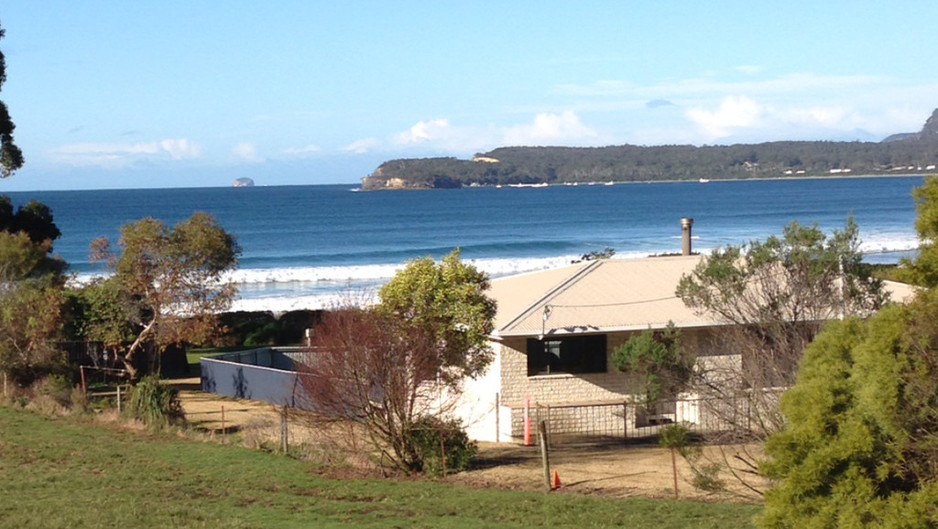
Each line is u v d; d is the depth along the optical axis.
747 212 153.50
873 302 19.64
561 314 27.42
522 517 16.34
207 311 33.94
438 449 20.97
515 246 102.75
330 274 77.88
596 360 27.86
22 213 45.34
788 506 11.76
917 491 11.16
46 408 26.81
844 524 11.20
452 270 23.67
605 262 31.05
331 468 20.75
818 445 11.69
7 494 16.98
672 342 24.56
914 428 11.25
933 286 13.01
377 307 22.95
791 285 19.53
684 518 16.23
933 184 13.38
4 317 30.58
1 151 43.88
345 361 20.84
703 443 21.72
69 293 33.66
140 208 196.12
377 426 21.03
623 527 15.59
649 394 24.05
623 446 24.78
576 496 18.16
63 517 14.95
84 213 178.12
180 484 18.53
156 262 33.34
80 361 35.34
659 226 130.25
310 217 161.75
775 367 18.94
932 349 11.30
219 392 35.16
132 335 34.31
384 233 125.69
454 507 17.09
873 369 11.43
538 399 27.41
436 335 22.89
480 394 27.97
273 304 60.97
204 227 33.91
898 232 103.38
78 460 20.59
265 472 19.94
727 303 20.05
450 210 178.62
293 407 27.14
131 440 23.11
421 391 23.06
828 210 153.88
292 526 15.09
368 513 16.44
